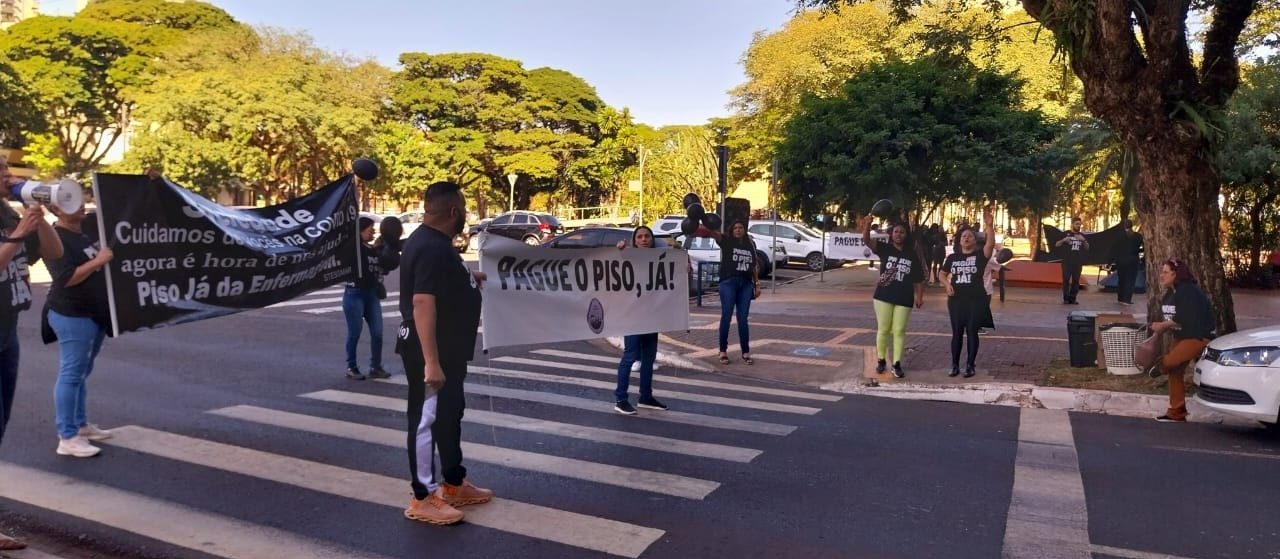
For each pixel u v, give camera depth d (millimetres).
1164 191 9508
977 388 9188
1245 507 5453
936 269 22438
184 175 41875
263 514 5078
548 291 7223
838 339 13242
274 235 6660
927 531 4957
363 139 47156
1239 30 9688
